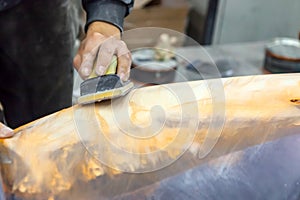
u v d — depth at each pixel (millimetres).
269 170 563
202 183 549
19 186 546
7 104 1125
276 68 1763
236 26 2467
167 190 541
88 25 875
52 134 631
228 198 536
